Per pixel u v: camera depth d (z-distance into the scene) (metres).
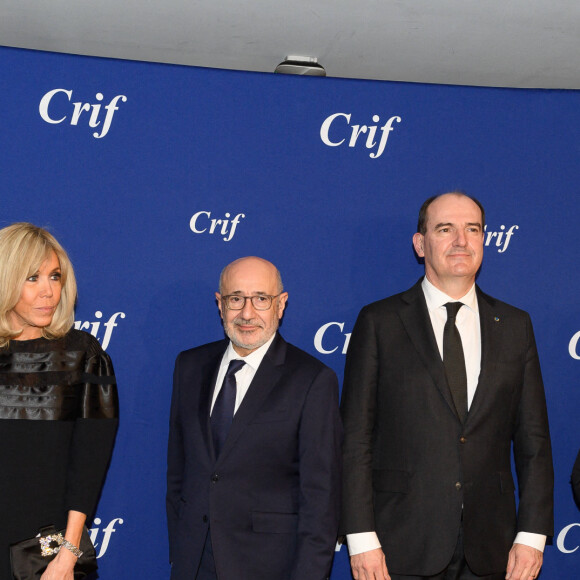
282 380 2.28
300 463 2.21
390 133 2.98
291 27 2.89
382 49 3.09
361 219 2.96
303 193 2.93
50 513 2.10
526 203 3.02
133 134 2.83
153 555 2.82
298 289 2.92
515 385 2.42
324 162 2.94
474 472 2.31
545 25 2.86
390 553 2.32
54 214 2.77
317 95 2.94
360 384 2.41
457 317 2.47
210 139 2.88
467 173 3.01
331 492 2.18
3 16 2.81
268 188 2.91
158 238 2.84
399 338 2.43
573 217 3.04
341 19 2.83
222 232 2.88
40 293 2.11
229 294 2.31
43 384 2.13
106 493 2.79
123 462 2.80
